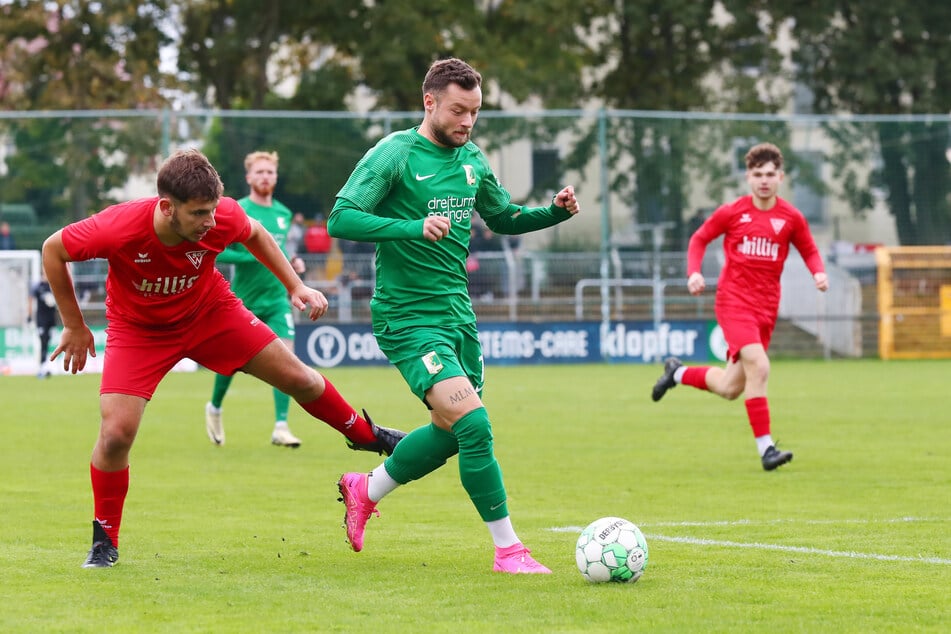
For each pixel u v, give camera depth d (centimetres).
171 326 1956
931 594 1716
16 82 11194
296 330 7681
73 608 1644
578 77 11056
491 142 7819
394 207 1945
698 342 7969
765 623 1543
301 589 1766
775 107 11350
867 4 10794
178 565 1966
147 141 7588
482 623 1546
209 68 11138
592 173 7869
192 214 1794
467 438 1866
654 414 4853
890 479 3047
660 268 7912
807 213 8188
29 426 4456
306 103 10819
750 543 2148
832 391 5834
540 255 7825
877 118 8181
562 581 1816
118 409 1922
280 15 10800
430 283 1938
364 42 10656
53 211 7556
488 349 7775
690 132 7925
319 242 7669
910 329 8288
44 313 7212
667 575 1855
